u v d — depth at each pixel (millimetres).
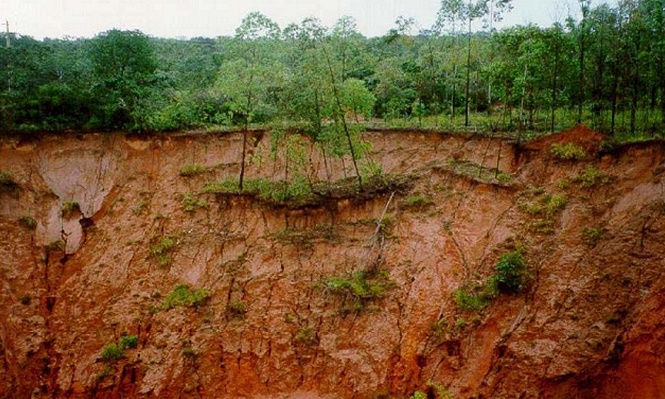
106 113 33344
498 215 27531
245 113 32500
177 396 25172
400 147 33469
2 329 26688
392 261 28359
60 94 33344
